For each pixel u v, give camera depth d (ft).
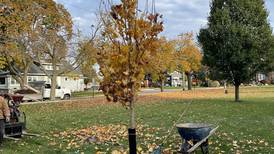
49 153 35.42
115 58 22.57
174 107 82.48
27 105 102.78
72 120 63.00
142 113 70.54
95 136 42.93
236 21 99.25
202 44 104.73
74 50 146.20
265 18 99.71
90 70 151.02
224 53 99.04
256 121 55.88
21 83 153.99
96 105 99.09
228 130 46.34
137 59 22.71
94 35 138.31
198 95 144.56
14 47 128.16
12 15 124.88
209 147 35.55
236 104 88.48
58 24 140.15
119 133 45.32
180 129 29.55
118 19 22.66
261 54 99.45
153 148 34.94
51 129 51.62
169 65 193.88
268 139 40.04
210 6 103.91
